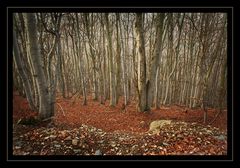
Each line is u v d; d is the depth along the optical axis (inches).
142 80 242.4
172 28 292.4
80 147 144.3
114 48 344.2
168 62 327.9
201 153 134.7
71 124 187.6
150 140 155.2
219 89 251.1
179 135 159.6
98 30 329.7
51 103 183.3
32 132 157.2
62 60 346.6
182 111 245.4
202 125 184.2
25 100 236.7
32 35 162.4
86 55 343.9
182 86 326.3
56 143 145.3
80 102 299.1
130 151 140.1
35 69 171.0
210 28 235.8
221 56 245.8
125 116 223.1
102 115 225.9
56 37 201.5
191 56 300.4
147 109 242.4
